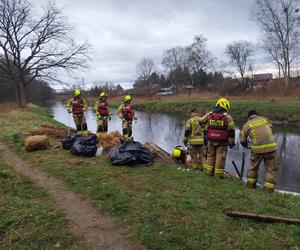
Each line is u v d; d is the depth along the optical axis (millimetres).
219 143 7102
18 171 7598
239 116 26984
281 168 12023
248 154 14016
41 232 4434
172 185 6293
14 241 4199
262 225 4562
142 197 5629
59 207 5352
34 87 67250
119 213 5035
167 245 4055
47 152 9453
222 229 4441
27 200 5637
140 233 4387
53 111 43438
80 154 8781
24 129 14625
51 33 30609
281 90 37906
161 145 16766
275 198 5652
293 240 4090
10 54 32531
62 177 6973
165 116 32594
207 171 7316
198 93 56281
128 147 8008
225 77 65125
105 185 6270
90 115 33438
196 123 8125
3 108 29625
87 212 5156
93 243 4195
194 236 4227
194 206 5188
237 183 6773
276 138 17672
